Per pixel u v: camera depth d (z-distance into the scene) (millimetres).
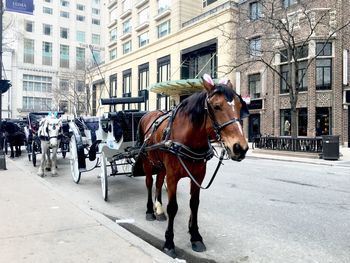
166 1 41688
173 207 4715
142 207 7324
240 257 4660
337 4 25109
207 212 6855
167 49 40562
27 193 7727
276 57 27953
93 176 11320
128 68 49750
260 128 29875
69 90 65188
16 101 74125
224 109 3893
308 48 25969
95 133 9898
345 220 6312
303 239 5316
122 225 6094
